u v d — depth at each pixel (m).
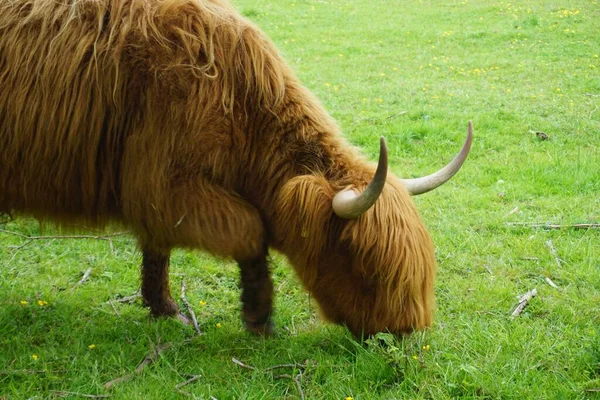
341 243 4.24
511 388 4.02
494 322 4.95
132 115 4.36
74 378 4.21
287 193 4.26
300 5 19.12
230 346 4.72
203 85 4.27
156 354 4.52
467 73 12.38
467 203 7.17
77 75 4.36
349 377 4.16
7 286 5.52
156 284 5.12
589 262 5.84
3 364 4.37
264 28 16.30
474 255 6.12
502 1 18.95
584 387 4.05
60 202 4.67
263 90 4.39
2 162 4.56
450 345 4.56
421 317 4.27
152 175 4.33
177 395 4.07
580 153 8.52
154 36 4.32
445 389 4.07
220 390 4.12
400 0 19.88
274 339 4.78
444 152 8.65
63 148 4.46
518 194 7.37
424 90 11.35
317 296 4.48
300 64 13.17
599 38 14.59
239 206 4.42
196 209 4.34
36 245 6.30
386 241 4.12
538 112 10.09
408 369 4.17
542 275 5.73
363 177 4.31
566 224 6.58
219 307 5.43
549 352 4.49
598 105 10.38
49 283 5.66
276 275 5.86
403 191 4.30
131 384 4.17
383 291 4.21
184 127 4.26
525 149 8.66
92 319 5.10
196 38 4.34
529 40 14.69
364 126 9.55
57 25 4.43
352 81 11.98
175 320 5.09
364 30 16.16
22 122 4.44
